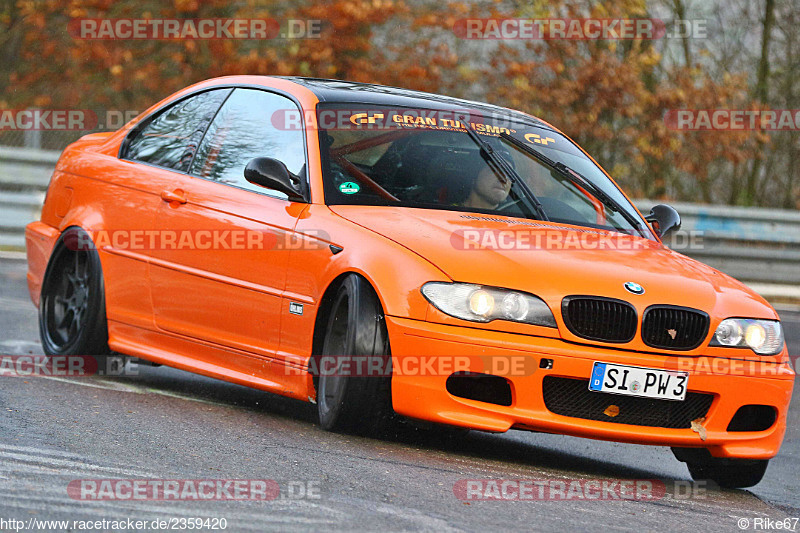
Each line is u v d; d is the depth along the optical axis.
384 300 13.21
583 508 11.12
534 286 13.10
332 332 13.91
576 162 17.31
